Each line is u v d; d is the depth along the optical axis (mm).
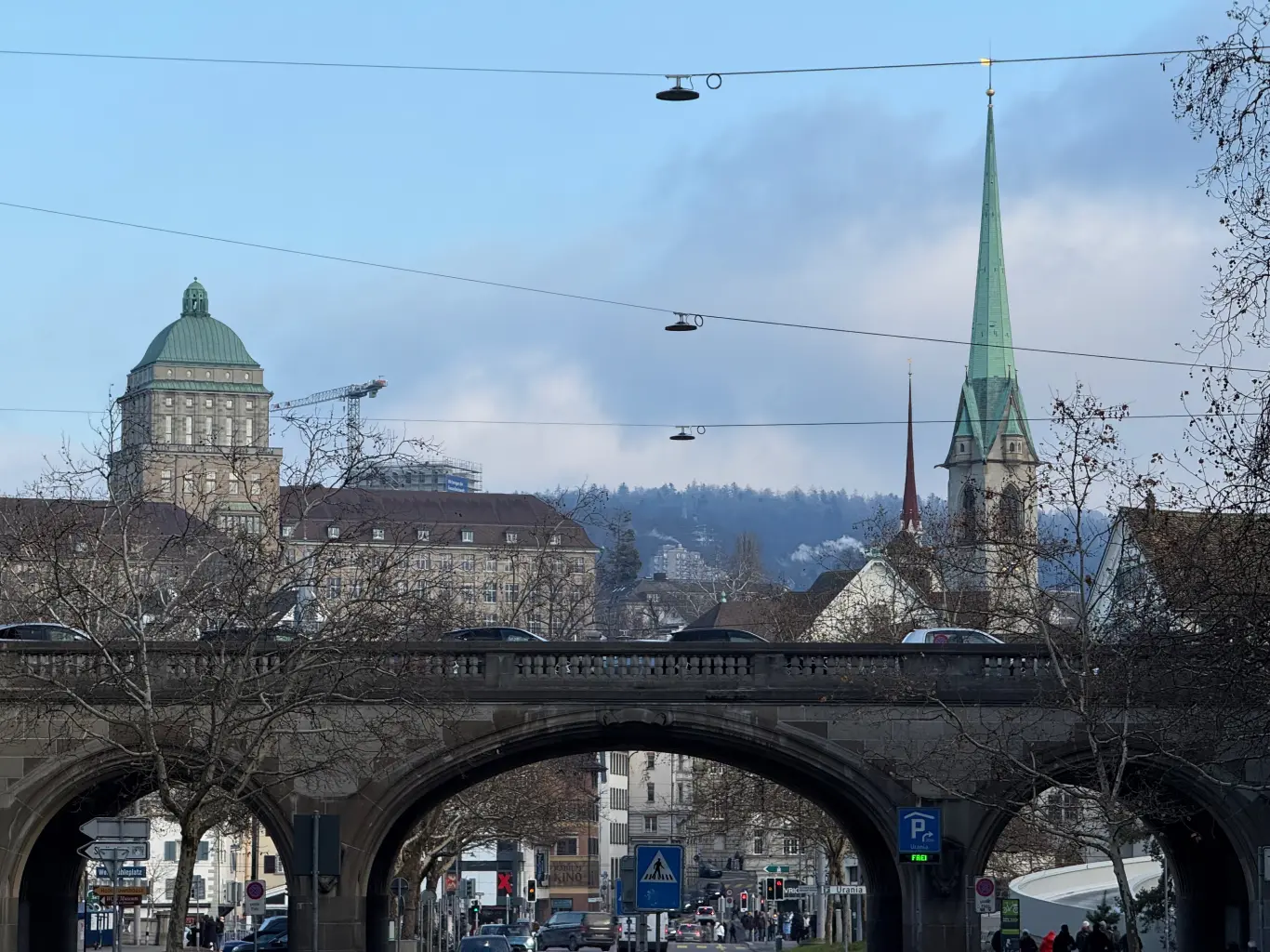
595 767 92625
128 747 54375
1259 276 36344
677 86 42688
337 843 41844
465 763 56000
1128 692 48281
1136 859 87812
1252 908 55250
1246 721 43344
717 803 92500
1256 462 38250
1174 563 45594
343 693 55031
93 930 96562
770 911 153500
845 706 56406
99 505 63656
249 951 72500
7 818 54438
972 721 56062
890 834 56062
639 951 46594
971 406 191125
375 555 64125
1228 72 35562
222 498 64125
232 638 53469
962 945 55531
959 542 82500
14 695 54062
